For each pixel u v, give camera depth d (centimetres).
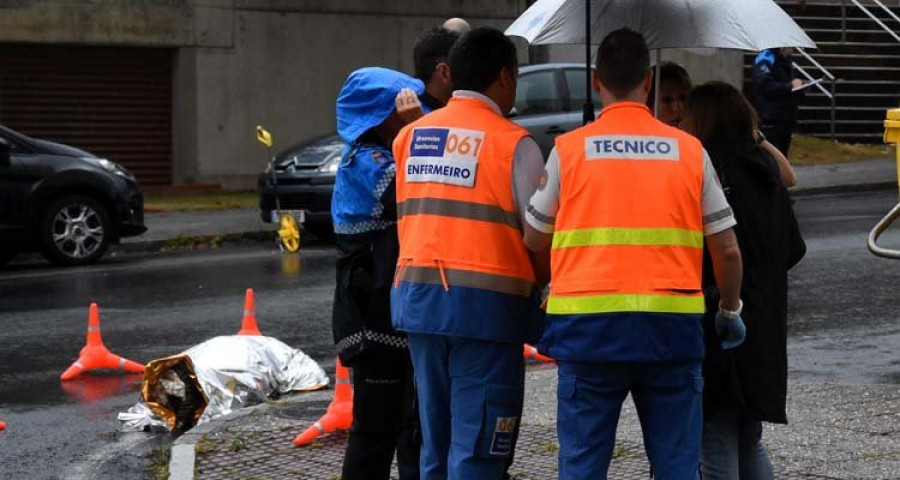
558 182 619
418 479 777
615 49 619
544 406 1069
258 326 1477
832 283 1628
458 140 662
